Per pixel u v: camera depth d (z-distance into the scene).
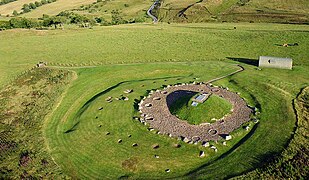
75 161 39.12
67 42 97.00
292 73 61.06
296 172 34.44
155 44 90.31
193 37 96.50
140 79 63.31
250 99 51.19
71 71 66.62
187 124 44.47
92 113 49.59
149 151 39.59
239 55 76.44
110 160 38.66
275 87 54.34
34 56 83.56
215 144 39.97
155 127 44.28
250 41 88.12
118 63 72.81
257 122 44.16
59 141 43.41
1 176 37.09
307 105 48.19
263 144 39.22
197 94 49.75
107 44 92.44
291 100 49.62
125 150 40.12
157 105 50.38
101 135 43.72
